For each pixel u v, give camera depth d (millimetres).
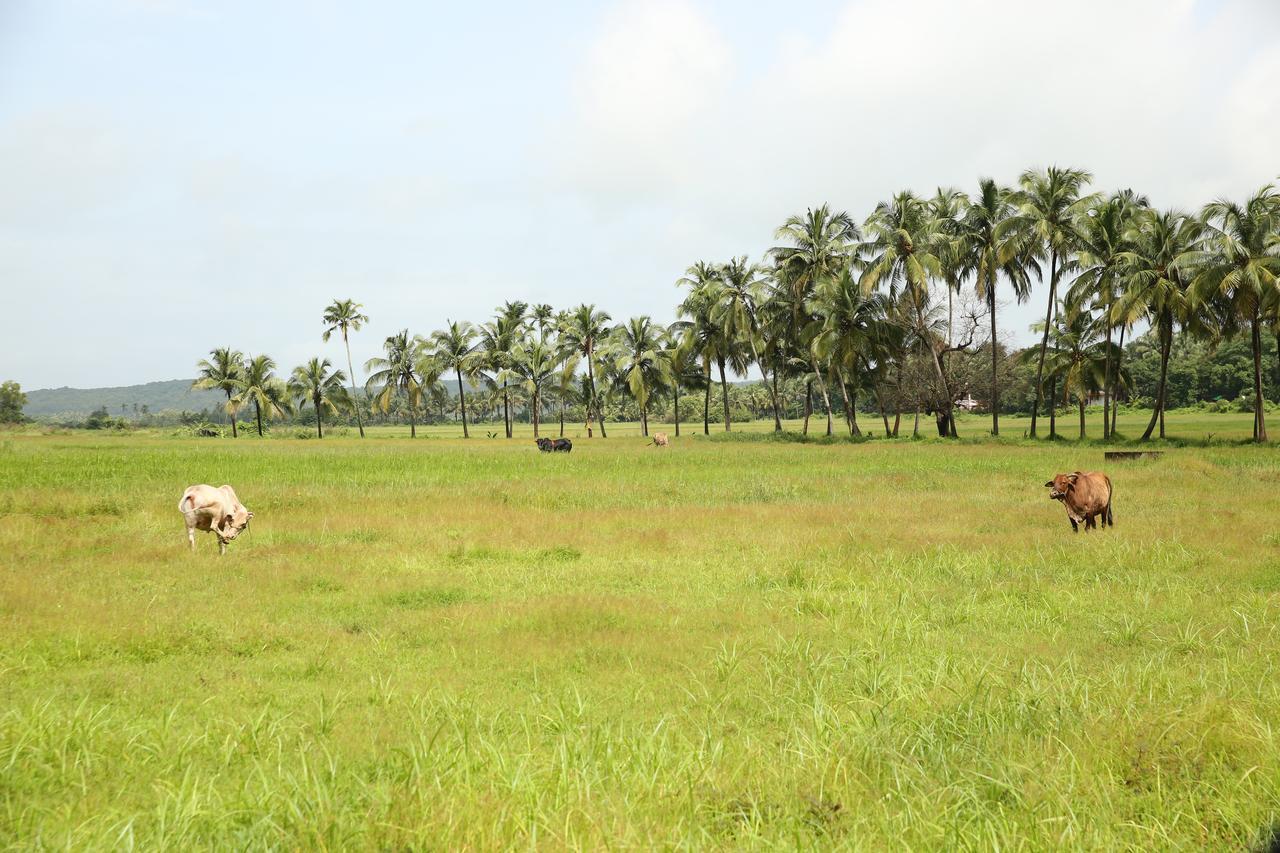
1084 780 4590
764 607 9320
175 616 8500
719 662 7000
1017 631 8250
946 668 6715
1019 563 11555
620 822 3996
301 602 9508
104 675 6664
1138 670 6520
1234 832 4047
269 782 4375
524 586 10539
